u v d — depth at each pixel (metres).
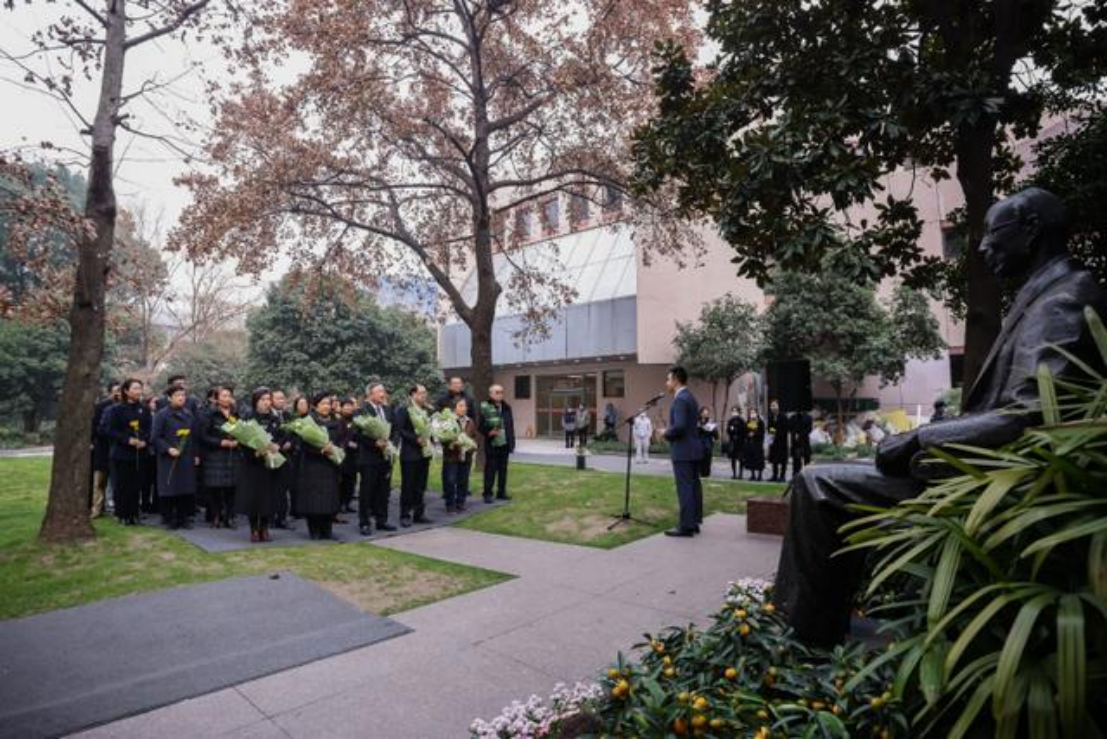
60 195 5.86
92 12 7.05
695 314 23.39
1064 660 1.37
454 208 15.49
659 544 6.89
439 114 13.18
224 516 8.24
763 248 5.11
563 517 8.33
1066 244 2.57
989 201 4.59
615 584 5.43
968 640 1.48
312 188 12.73
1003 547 1.80
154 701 3.36
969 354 4.63
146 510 9.27
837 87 4.59
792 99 4.78
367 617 4.64
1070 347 2.22
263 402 8.30
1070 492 1.62
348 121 11.41
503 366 29.52
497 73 13.47
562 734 2.51
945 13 4.68
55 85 6.66
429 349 28.33
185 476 7.86
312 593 5.22
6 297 6.60
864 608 3.27
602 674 2.67
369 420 7.81
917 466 2.49
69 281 7.48
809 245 4.75
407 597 5.18
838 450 18.80
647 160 5.56
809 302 19.05
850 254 4.61
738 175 4.82
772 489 10.53
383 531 8.04
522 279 16.08
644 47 11.80
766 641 2.62
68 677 3.67
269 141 11.52
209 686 3.54
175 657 3.95
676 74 5.45
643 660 2.86
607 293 23.56
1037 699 1.44
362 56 10.74
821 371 19.16
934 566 2.03
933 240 20.78
